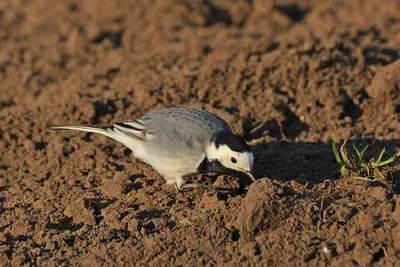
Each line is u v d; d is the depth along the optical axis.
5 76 18.69
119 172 12.41
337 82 15.28
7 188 12.75
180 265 9.68
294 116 14.83
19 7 23.62
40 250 10.30
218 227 10.19
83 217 11.09
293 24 21.91
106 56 19.62
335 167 12.12
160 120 11.90
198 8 22.23
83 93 16.23
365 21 21.03
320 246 9.62
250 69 16.27
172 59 18.23
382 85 14.62
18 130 14.70
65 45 20.61
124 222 10.77
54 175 13.09
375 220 9.88
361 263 9.28
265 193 10.28
